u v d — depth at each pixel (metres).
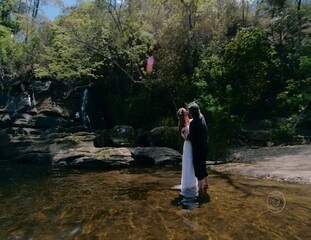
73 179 12.43
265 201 8.21
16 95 29.08
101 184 11.19
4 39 28.88
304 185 9.61
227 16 25.47
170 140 17.23
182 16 22.78
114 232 6.77
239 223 6.89
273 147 16.08
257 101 20.02
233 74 19.38
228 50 19.77
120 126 19.00
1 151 18.53
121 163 14.93
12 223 7.57
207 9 23.86
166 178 11.57
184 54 22.09
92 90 27.36
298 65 21.69
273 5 26.95
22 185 11.67
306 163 12.24
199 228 6.73
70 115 27.67
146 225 7.03
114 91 25.78
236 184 9.91
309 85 19.92
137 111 23.03
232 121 17.22
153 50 22.88
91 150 16.48
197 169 9.15
